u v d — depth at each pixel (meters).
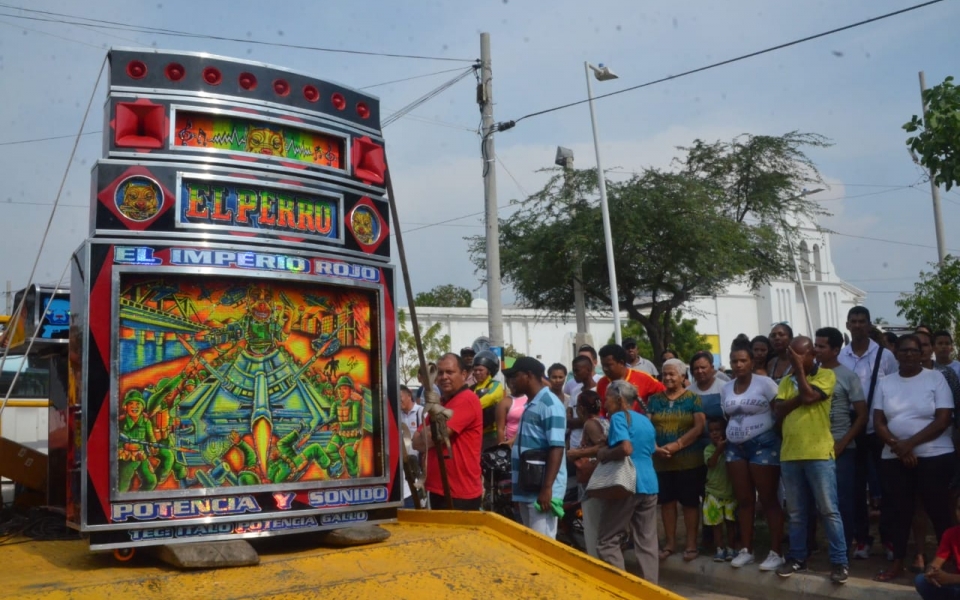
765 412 8.02
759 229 25.23
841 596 7.25
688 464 8.73
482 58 15.95
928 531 9.27
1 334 5.49
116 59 3.58
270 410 3.67
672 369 8.76
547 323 37.97
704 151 26.53
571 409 9.82
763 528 9.80
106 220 3.42
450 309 35.59
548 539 3.57
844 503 7.86
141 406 3.41
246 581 3.11
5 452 4.77
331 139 4.02
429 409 4.77
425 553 3.53
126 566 3.35
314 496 3.68
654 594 3.13
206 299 3.59
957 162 8.85
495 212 15.90
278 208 3.76
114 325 3.37
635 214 23.05
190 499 3.42
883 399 7.57
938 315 12.27
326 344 3.86
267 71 3.83
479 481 6.38
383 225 4.13
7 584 2.99
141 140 3.56
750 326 40.72
